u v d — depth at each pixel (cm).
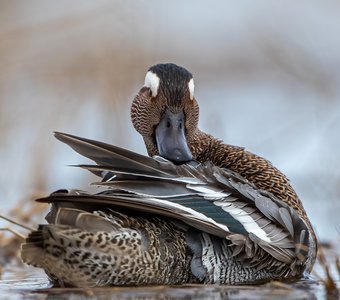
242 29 2259
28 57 1830
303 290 870
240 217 880
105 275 836
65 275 838
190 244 884
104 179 1013
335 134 1781
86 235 809
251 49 2203
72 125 1697
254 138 1762
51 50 1841
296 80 2091
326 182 1527
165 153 1030
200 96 2062
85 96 1769
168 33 2234
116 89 1686
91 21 1855
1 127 1683
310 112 1917
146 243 852
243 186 892
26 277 1008
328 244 1204
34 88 1777
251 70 2180
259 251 900
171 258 873
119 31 1806
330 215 1376
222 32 2259
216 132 1750
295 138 1778
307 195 1497
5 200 1451
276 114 1912
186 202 855
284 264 926
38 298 837
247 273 908
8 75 1773
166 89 1079
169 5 2319
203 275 890
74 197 809
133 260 840
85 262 823
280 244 905
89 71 1791
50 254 817
